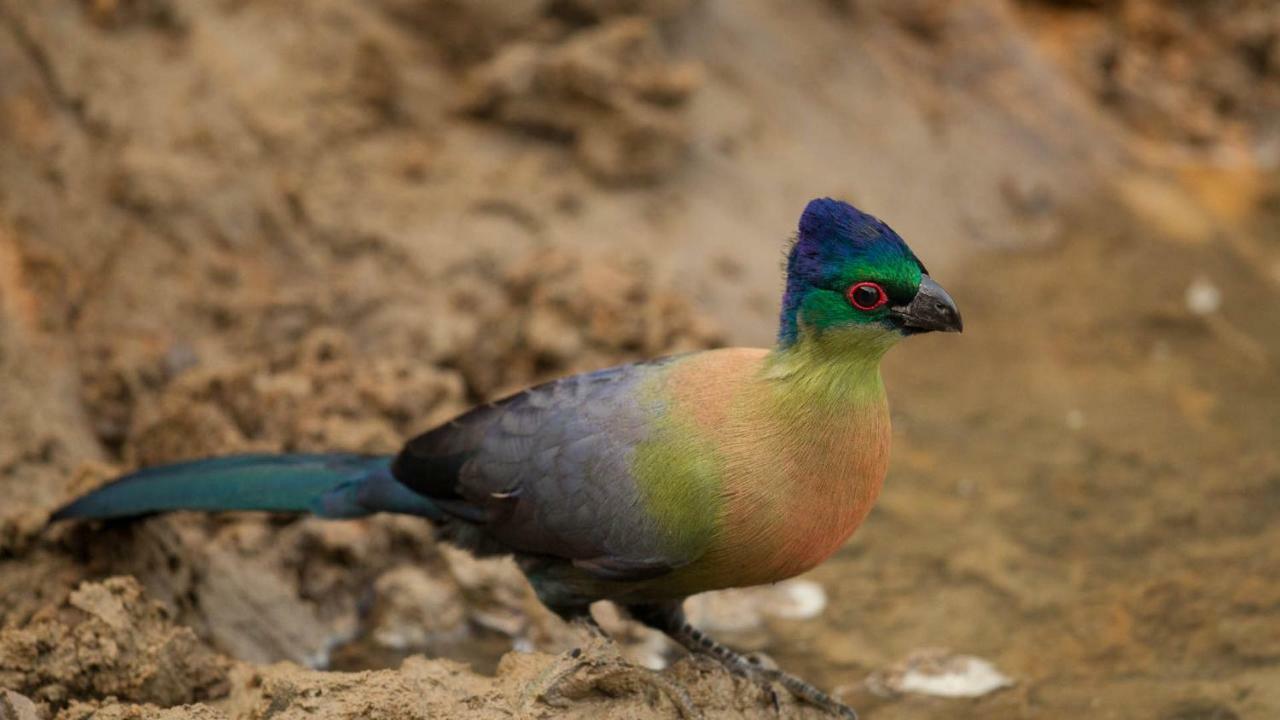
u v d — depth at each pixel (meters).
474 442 8.66
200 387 11.10
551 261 13.24
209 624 9.83
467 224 14.25
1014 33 18.28
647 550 8.01
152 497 9.38
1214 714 9.05
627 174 15.09
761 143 15.98
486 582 10.59
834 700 8.30
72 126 13.66
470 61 15.55
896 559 11.10
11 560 9.82
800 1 17.25
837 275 7.53
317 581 10.41
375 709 7.63
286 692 7.71
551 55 15.08
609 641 8.12
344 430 11.12
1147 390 13.49
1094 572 10.80
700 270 14.57
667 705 7.76
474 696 7.75
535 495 8.33
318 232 13.76
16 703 7.70
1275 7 19.73
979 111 17.45
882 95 17.03
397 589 10.48
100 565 9.92
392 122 15.04
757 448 7.73
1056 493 11.89
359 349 12.98
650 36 15.66
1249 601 10.31
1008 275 15.71
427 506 8.91
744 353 8.19
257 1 15.20
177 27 14.62
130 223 13.19
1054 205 16.94
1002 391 13.59
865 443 7.74
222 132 14.06
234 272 13.21
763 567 7.97
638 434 8.05
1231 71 19.48
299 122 14.48
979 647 9.99
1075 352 14.23
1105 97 18.98
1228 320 14.80
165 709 7.88
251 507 9.27
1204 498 11.71
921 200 16.38
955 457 12.48
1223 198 17.50
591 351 12.66
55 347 12.14
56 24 14.12
